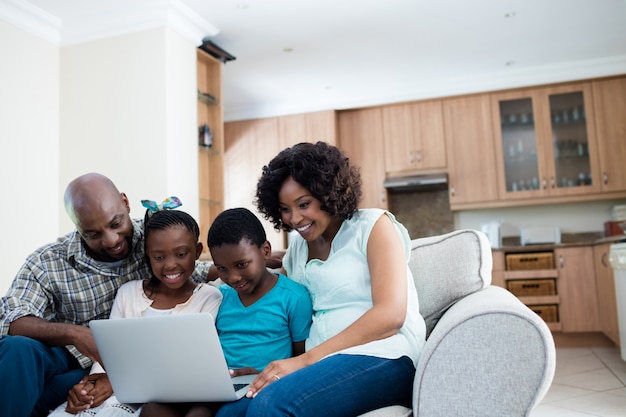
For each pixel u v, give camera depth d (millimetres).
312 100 5629
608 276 4176
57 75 3750
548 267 4809
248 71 4816
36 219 3496
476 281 1524
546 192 5141
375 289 1288
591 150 5066
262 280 1475
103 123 3625
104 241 1552
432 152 5449
